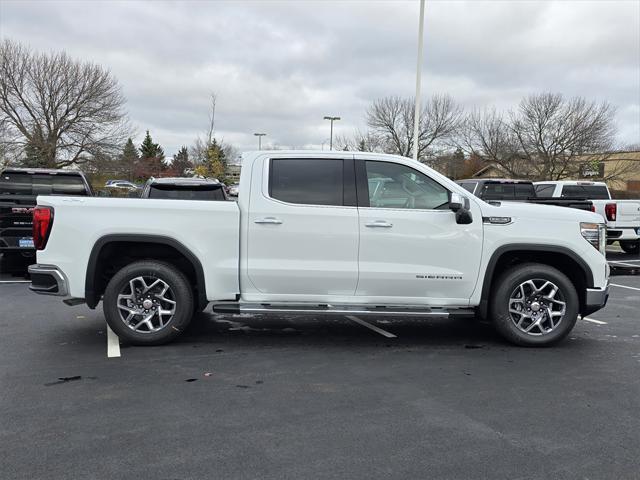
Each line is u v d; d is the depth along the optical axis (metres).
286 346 5.62
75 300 5.46
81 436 3.43
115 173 37.31
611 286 10.09
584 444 3.42
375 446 3.36
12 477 2.93
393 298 5.50
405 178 5.53
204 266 5.37
